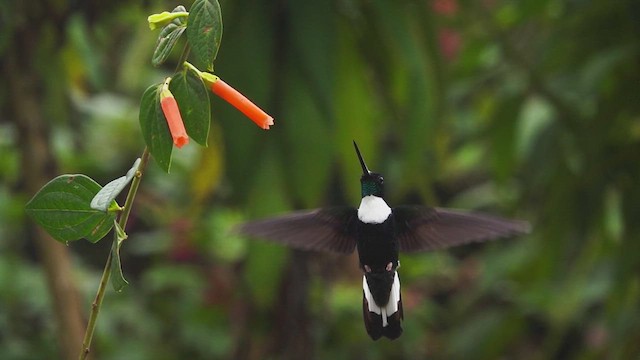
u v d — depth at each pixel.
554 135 4.32
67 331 4.19
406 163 4.14
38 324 4.44
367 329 3.87
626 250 4.30
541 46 4.29
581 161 4.30
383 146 4.55
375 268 3.87
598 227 4.33
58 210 3.76
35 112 4.21
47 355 4.41
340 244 3.92
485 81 4.34
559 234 4.34
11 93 4.20
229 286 4.52
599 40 4.26
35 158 4.20
